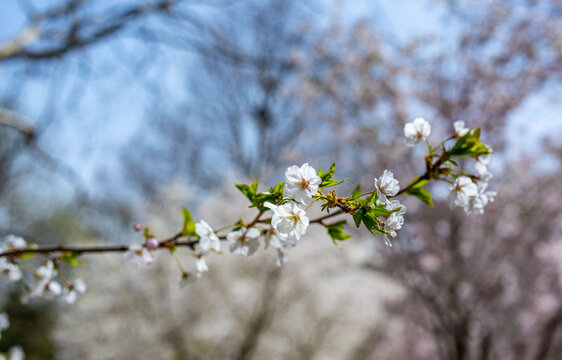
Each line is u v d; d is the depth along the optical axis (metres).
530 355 7.54
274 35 8.42
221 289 8.24
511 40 6.39
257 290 8.16
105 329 8.22
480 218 6.37
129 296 8.27
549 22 6.22
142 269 8.17
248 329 8.12
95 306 8.22
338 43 7.39
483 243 6.30
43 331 12.14
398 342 9.59
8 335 12.18
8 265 1.55
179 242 1.33
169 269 8.13
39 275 1.53
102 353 8.17
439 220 6.40
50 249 1.38
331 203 0.93
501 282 6.48
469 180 1.13
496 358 7.58
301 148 10.89
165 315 8.24
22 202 12.85
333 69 7.10
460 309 6.39
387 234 0.93
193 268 8.09
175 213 8.89
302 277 8.28
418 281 6.70
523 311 6.71
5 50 2.77
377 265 7.37
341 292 8.70
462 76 6.62
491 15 6.39
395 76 6.95
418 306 7.08
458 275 6.06
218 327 7.84
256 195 1.01
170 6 3.21
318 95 7.71
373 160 7.14
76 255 1.43
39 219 13.15
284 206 0.93
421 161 6.63
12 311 12.30
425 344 8.67
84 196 3.47
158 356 8.27
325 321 8.79
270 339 8.43
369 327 9.73
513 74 6.42
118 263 8.33
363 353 10.23
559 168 6.62
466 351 6.32
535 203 6.53
